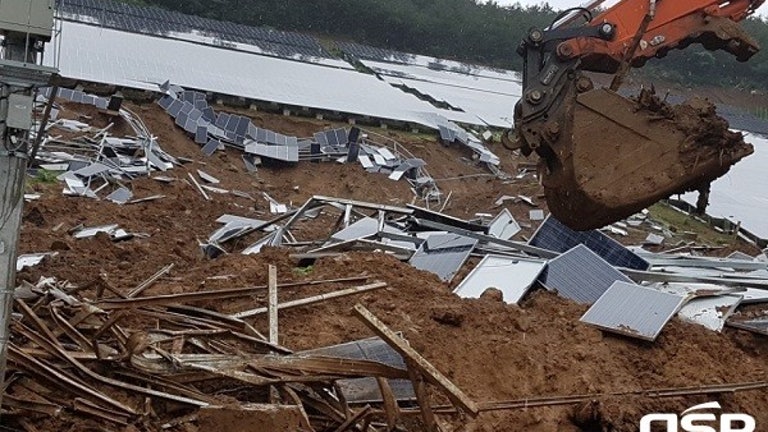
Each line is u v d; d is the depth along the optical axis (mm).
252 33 49500
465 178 29453
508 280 10648
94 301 7668
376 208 13961
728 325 10148
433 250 12062
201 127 25969
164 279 9461
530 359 8125
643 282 11547
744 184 31750
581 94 8516
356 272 10000
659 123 8453
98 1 46938
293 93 32969
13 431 5938
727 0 9078
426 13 66000
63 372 6301
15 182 5152
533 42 8953
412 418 6762
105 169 19859
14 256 5203
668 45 8898
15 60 5062
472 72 56594
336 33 61688
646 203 8492
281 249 11492
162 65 32625
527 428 7285
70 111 24203
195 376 6516
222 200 21219
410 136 31453
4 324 5242
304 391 6633
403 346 6184
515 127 8906
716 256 18547
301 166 26578
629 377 8375
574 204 8609
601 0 9227
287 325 8133
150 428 6102
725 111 51719
